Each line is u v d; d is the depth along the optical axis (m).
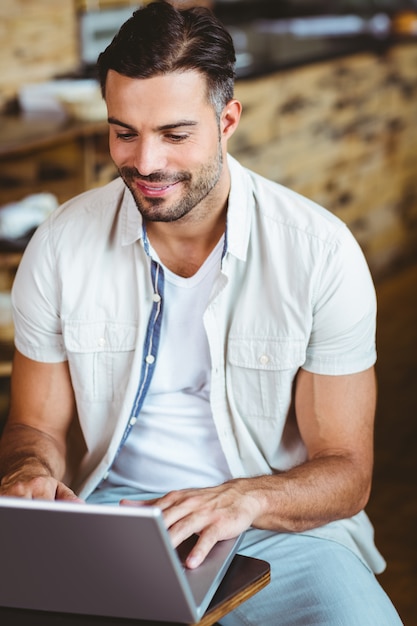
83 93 3.69
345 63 5.09
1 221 3.42
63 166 3.64
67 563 1.31
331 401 1.81
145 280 1.82
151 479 1.89
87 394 1.89
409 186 5.91
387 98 5.54
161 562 1.27
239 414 1.85
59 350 1.92
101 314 1.84
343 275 1.76
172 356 1.84
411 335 4.73
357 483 1.77
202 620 1.37
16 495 1.64
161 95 1.56
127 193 1.84
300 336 1.78
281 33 5.72
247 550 1.79
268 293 1.79
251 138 4.46
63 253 1.85
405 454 3.56
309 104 4.85
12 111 3.92
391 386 4.14
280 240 1.79
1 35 4.02
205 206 1.74
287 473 1.73
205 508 1.55
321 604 1.68
